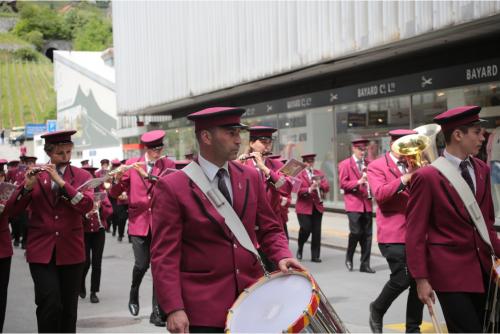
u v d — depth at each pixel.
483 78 13.96
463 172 4.53
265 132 8.51
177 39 24.72
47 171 5.89
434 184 4.45
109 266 12.41
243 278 3.80
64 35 97.12
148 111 30.34
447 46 14.56
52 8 98.00
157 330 7.36
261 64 18.95
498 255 4.53
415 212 4.50
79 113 45.69
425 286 4.45
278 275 3.81
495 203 14.05
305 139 20.92
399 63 16.44
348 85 18.58
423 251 4.47
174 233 3.77
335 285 9.64
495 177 13.98
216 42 21.53
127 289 10.05
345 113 18.98
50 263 5.94
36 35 96.38
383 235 6.55
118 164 16.62
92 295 9.11
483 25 12.21
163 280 3.68
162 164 8.34
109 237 17.36
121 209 15.94
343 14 15.26
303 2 16.80
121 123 38.53
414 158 6.16
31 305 9.03
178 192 3.80
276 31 18.14
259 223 4.05
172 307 3.62
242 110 3.87
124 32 30.45
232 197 3.90
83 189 6.02
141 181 8.08
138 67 28.95
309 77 19.55
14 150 61.59
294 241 14.99
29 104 85.38
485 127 14.16
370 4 14.34
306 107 20.58
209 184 3.86
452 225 4.43
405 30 13.40
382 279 10.05
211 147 3.86
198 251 3.79
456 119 4.49
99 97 42.28
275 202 8.12
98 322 7.83
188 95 24.00
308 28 16.67
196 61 23.14
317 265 11.61
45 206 5.98
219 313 3.70
